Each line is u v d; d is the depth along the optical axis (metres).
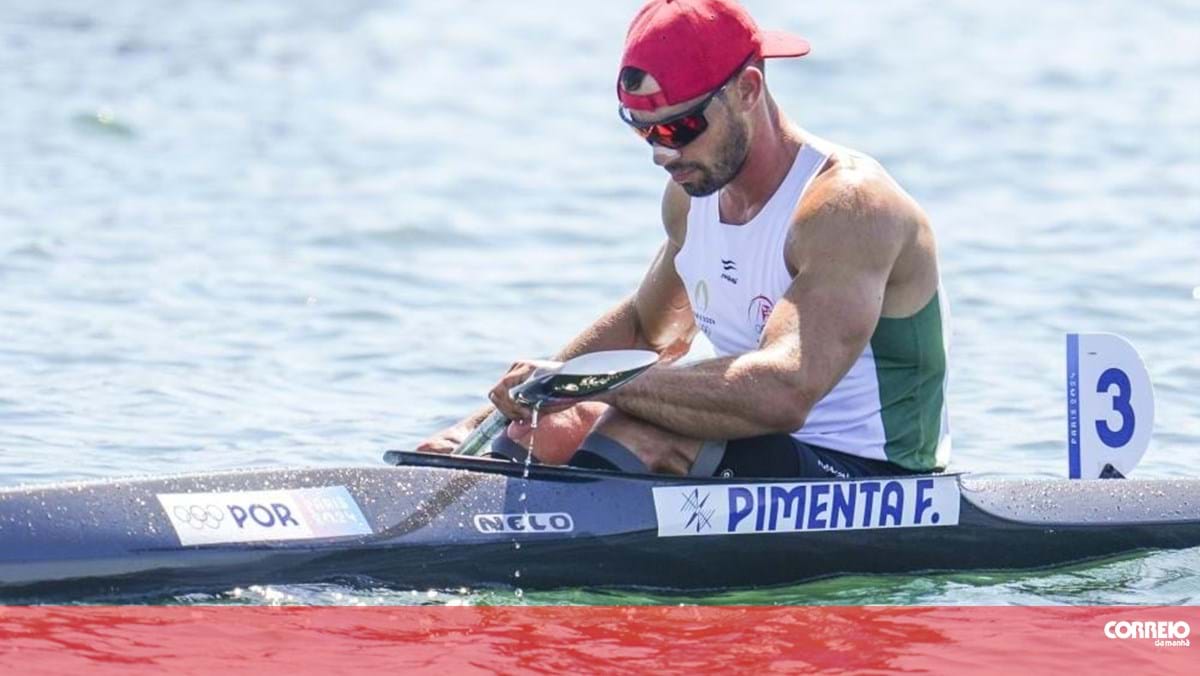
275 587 17.11
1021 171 48.25
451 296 33.94
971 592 18.58
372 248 38.09
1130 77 65.12
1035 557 19.42
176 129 52.38
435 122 55.66
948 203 44.12
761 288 18.36
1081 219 41.84
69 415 25.44
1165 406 26.70
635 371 17.11
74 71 61.41
